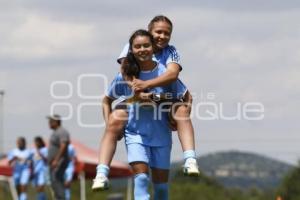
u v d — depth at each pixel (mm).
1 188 48062
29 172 30578
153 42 12047
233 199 70375
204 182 71312
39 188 29516
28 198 31875
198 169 12023
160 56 12281
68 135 23547
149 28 12375
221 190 71125
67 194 26906
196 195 66938
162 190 12523
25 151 30797
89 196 51469
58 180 23547
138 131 12219
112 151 12188
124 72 12070
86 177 33406
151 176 12508
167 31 12234
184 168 12055
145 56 11953
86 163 32188
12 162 30812
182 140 12133
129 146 12234
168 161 12422
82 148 33156
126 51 12180
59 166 23484
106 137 12211
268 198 69125
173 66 12094
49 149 23625
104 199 48156
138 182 12109
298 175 57250
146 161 12180
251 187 73438
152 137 12242
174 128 12320
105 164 12109
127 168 33500
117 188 43188
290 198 57188
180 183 67062
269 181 74625
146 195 12125
